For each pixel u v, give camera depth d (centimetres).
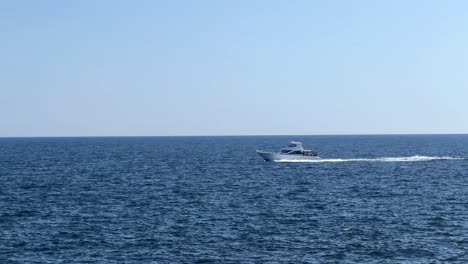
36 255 4550
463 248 4778
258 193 8081
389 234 5278
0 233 5275
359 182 9525
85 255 4553
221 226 5619
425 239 5084
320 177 10369
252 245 4869
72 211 6469
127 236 5172
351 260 4444
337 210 6575
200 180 9919
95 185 9138
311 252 4662
